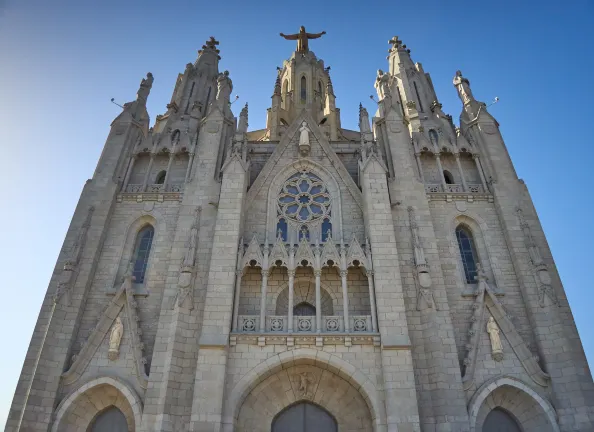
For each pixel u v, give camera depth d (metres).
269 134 49.25
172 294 27.70
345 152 36.16
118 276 30.16
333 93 52.34
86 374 25.83
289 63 58.28
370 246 28.50
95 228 31.22
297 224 31.34
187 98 44.19
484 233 31.61
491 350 26.45
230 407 23.14
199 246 29.36
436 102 42.91
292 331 25.41
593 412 23.73
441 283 28.28
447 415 23.69
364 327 25.78
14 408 24.52
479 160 35.66
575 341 26.09
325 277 28.84
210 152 34.38
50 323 26.52
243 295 27.98
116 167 34.44
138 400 24.72
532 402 24.94
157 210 32.91
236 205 29.94
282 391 25.45
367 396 23.56
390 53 49.31
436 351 25.38
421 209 31.34
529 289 28.19
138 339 26.75
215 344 24.20
